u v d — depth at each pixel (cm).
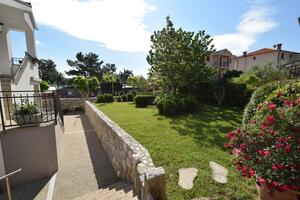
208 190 263
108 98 1700
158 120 760
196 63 1137
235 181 285
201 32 1159
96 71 4269
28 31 854
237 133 252
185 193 256
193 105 935
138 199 271
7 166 433
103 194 351
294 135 198
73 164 552
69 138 835
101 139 751
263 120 242
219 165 344
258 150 214
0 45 706
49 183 445
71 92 2420
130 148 380
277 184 180
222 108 1086
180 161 362
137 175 301
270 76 1486
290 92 379
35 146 463
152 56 1218
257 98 461
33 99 729
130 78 2488
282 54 2527
